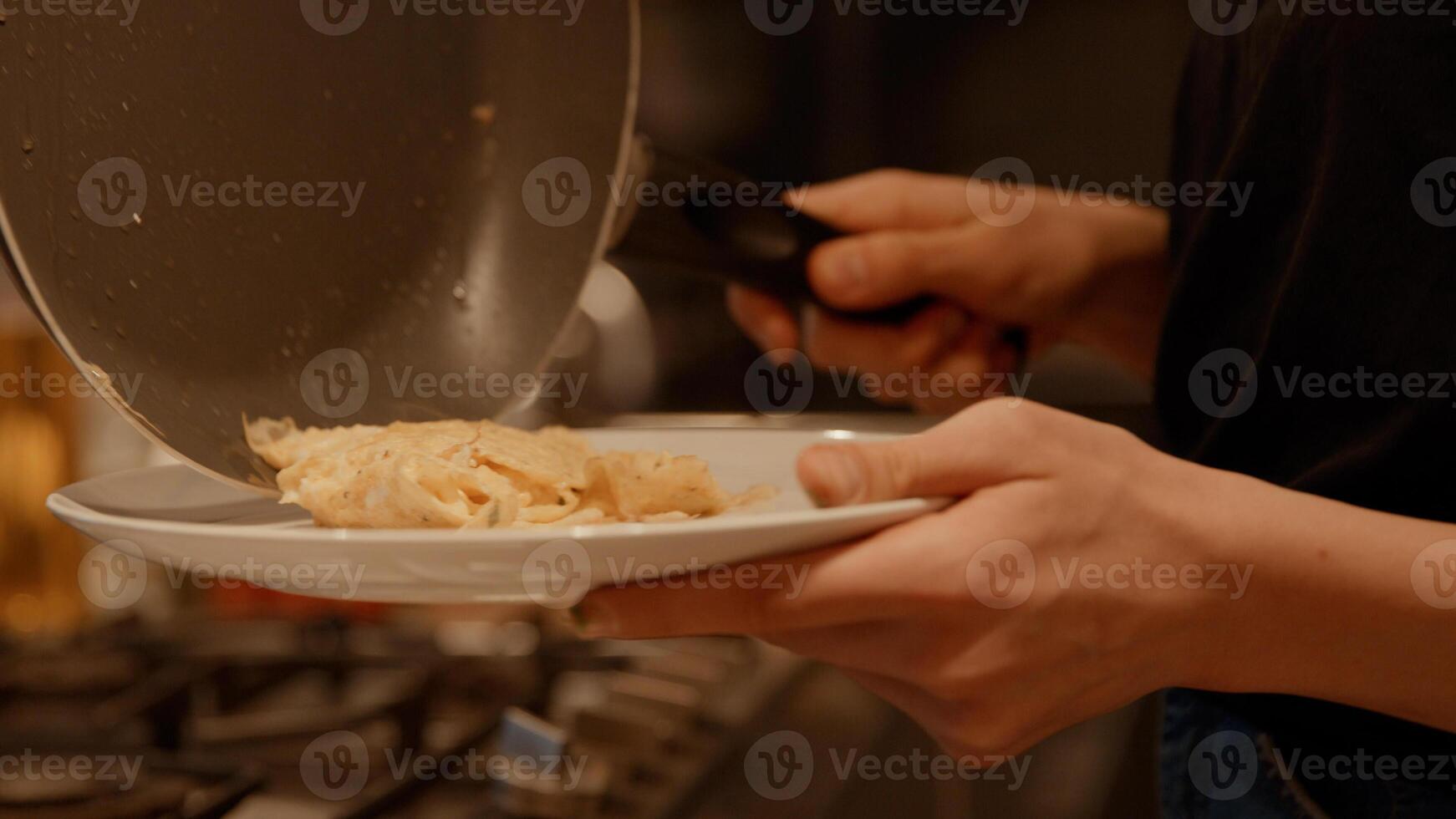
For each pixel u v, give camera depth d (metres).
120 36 0.77
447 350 0.89
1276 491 0.80
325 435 0.84
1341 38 0.85
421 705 0.98
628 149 0.93
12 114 0.73
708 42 2.54
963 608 0.77
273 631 1.14
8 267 0.73
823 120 2.57
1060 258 1.15
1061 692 0.80
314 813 0.91
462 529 0.78
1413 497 0.84
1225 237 0.90
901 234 1.12
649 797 0.94
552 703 1.05
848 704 1.12
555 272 0.93
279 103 0.83
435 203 0.89
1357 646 0.79
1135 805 1.44
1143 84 2.36
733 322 2.54
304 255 0.84
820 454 0.78
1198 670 0.81
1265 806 0.91
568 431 0.94
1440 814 0.85
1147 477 0.79
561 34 0.91
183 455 0.78
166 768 0.91
